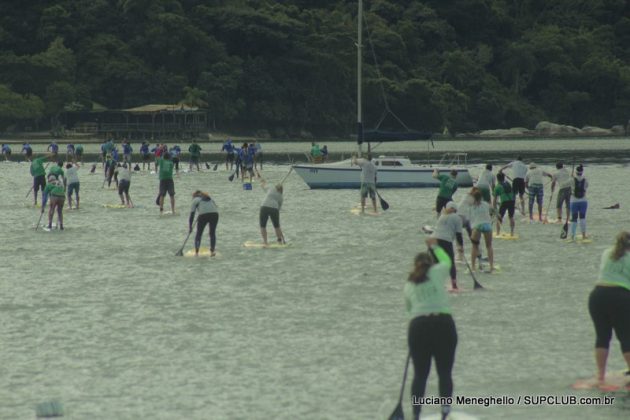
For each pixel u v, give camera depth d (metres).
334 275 85.19
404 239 111.31
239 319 66.38
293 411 46.22
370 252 100.12
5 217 136.88
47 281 82.38
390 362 54.81
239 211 146.38
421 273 42.84
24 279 83.44
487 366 53.81
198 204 96.19
